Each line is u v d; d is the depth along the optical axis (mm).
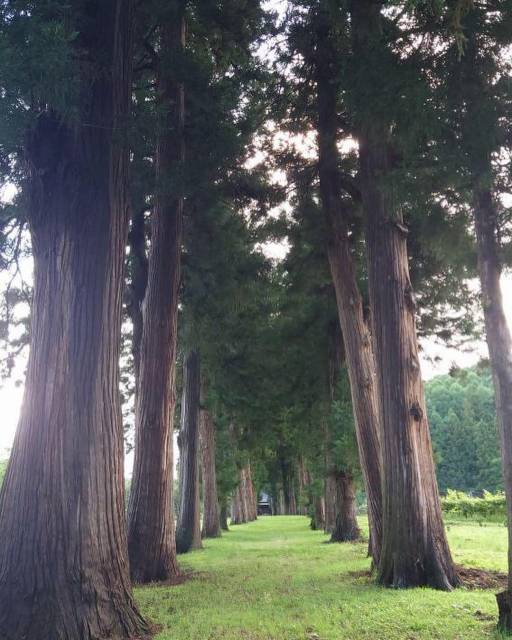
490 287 6820
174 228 12922
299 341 21219
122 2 7926
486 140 6395
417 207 8047
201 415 26453
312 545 18312
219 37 13359
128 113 7801
